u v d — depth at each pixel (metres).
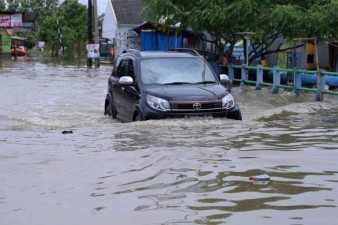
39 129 9.25
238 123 9.27
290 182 5.28
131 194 4.98
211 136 7.94
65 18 54.94
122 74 11.16
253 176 5.50
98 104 14.48
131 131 8.44
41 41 67.06
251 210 4.41
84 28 53.88
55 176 5.77
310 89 15.14
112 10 44.88
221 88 9.84
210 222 4.13
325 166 5.97
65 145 7.51
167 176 5.57
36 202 4.84
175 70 10.34
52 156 6.77
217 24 18.09
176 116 9.18
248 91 17.50
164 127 8.71
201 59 10.77
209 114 9.33
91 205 4.69
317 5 17.03
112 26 45.22
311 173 5.65
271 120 10.22
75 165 6.25
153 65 10.35
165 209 4.48
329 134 8.32
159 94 9.31
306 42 17.52
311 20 16.39
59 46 56.19
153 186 5.23
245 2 17.06
